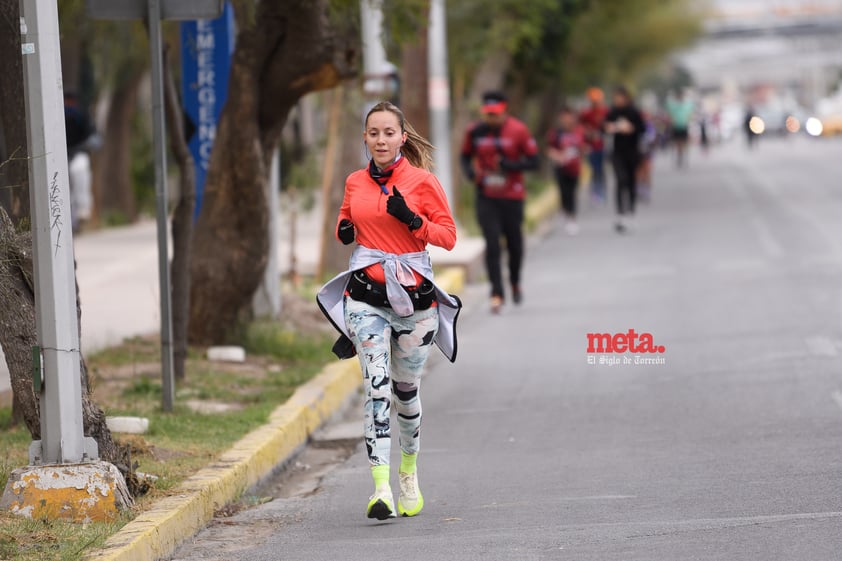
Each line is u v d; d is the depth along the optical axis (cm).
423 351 2191
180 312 3303
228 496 2378
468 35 8575
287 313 4325
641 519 2114
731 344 3831
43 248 2031
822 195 9681
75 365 2069
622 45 15475
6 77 2423
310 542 2109
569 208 7738
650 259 6181
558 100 14012
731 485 2314
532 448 2762
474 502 2328
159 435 2709
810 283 5012
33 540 1914
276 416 2916
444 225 2150
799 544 1903
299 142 6781
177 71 4888
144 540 1945
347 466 2764
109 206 8888
